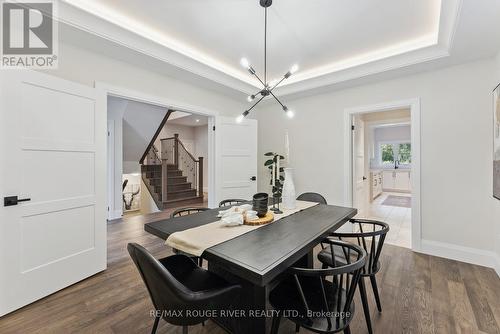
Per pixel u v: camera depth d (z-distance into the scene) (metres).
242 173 4.11
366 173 5.16
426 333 1.60
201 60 3.10
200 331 1.66
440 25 2.17
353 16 2.21
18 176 1.87
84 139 2.32
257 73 3.55
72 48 2.34
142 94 2.89
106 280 2.33
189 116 7.18
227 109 4.09
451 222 2.80
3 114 1.79
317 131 3.95
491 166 2.55
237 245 1.37
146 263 1.06
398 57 2.80
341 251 1.94
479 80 2.63
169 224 1.82
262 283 1.03
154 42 2.54
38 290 1.98
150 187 6.68
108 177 4.83
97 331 1.64
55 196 2.10
